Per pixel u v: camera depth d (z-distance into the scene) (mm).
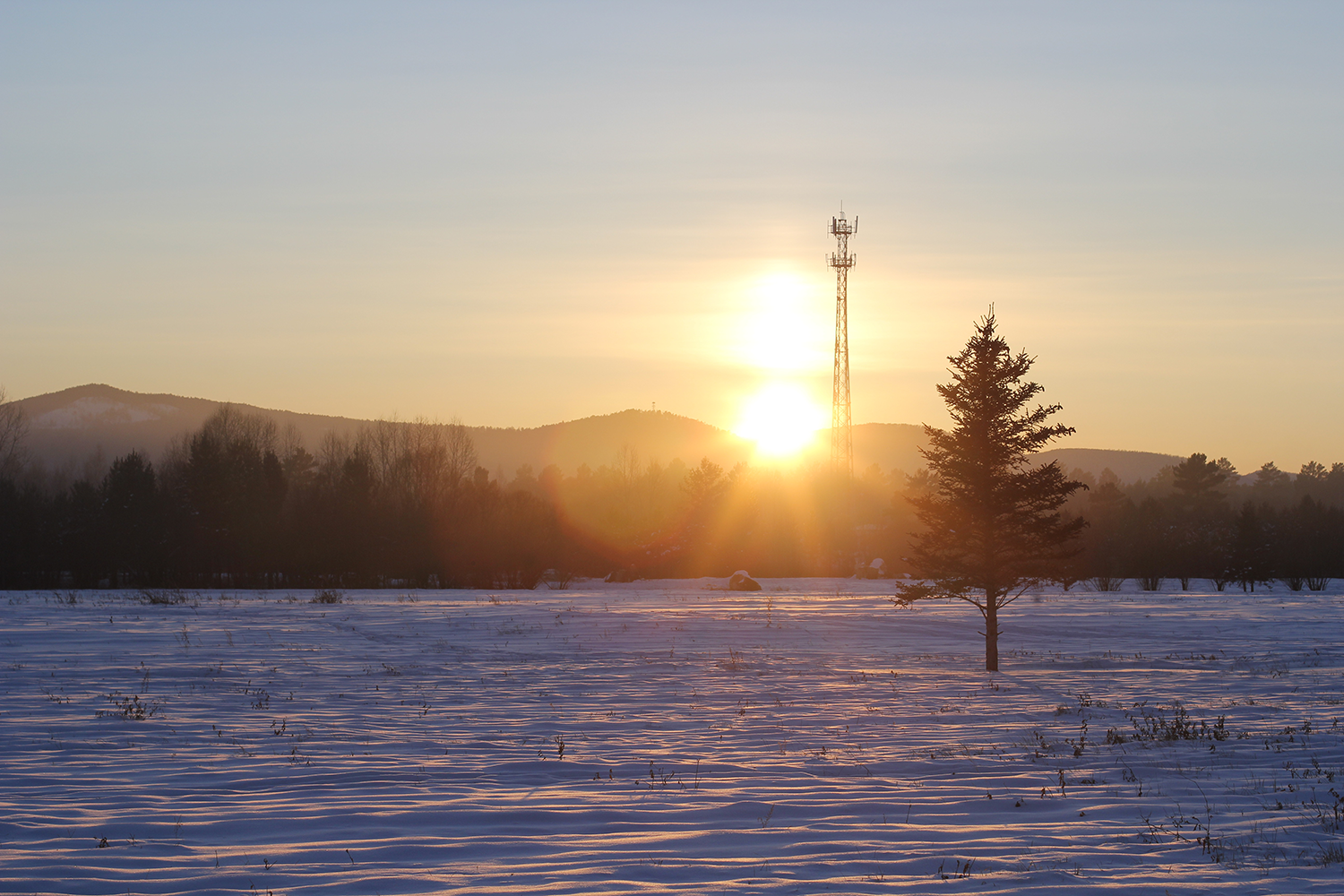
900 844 9141
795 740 15867
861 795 11500
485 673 25219
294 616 42969
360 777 12289
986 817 10383
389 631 36906
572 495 109250
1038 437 30938
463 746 14930
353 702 19906
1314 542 98812
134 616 41844
